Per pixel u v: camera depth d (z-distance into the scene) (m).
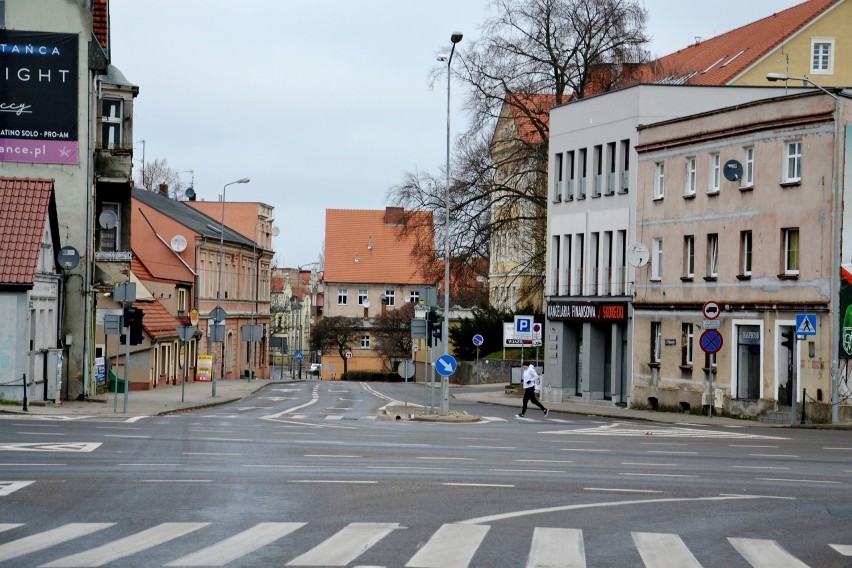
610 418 44.06
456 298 92.38
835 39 64.38
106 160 46.75
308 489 17.09
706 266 46.16
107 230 49.00
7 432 26.52
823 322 39.31
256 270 102.44
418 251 60.38
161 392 57.25
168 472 19.09
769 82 64.00
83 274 44.59
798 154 41.31
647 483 19.12
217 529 13.24
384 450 24.36
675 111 51.72
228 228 101.62
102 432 27.45
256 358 103.50
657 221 49.72
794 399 38.38
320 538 12.66
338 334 118.88
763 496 17.75
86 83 44.62
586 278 55.91
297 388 74.38
